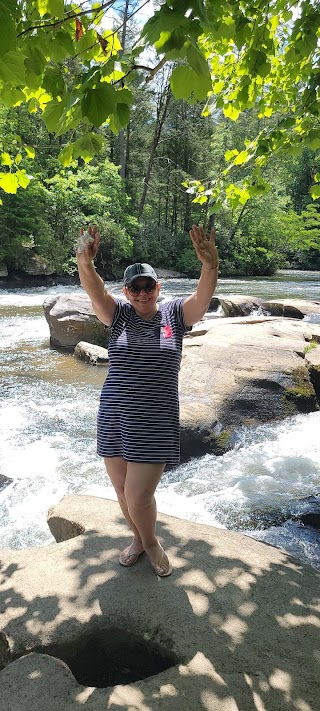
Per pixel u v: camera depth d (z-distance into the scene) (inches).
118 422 101.1
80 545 122.6
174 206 1385.3
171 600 103.0
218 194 196.5
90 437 247.1
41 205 910.4
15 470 212.5
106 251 1028.5
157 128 1179.9
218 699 81.0
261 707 79.7
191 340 329.1
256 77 162.1
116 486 108.2
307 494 191.5
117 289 765.9
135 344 100.7
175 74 72.0
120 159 1187.3
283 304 487.5
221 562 116.8
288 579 112.1
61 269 897.5
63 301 440.8
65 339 417.1
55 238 944.9
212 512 179.8
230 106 185.9
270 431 244.1
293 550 156.9
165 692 82.3
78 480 205.6
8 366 367.2
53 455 227.1
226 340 324.2
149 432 98.0
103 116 77.2
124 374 100.1
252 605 102.5
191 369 275.4
